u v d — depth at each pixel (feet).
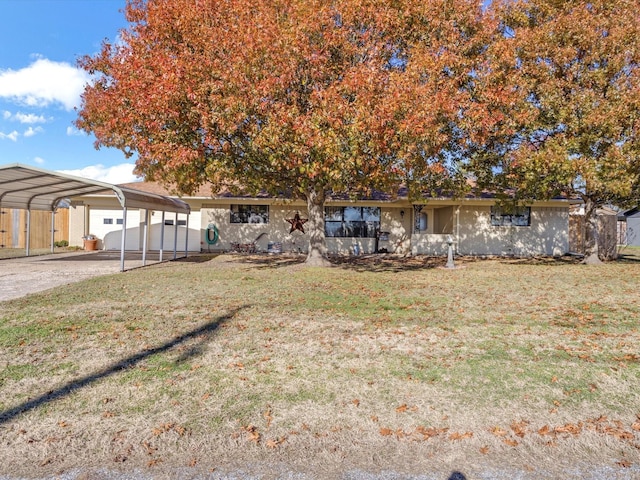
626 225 86.53
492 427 9.90
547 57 39.93
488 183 46.70
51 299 23.85
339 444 9.16
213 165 31.19
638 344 16.17
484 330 18.13
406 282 32.53
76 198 64.03
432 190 42.75
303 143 29.01
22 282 30.58
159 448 8.90
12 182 41.73
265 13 31.09
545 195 45.06
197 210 65.10
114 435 9.34
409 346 15.80
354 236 64.59
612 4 38.96
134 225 65.46
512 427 9.91
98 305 22.48
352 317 20.40
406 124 28.14
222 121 28.96
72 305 22.39
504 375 12.96
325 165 29.84
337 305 23.20
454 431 9.73
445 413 10.55
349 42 33.50
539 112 39.65
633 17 37.99
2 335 16.53
